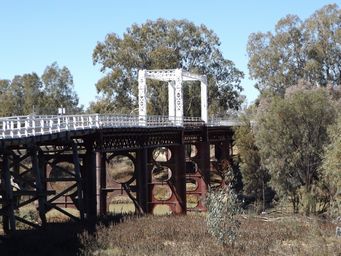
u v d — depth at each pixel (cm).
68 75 13750
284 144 5628
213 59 10156
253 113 7400
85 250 2997
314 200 5359
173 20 10006
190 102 9894
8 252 2856
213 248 3117
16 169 3872
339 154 4191
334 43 9531
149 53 9762
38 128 3375
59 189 6269
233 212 3278
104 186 4425
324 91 6334
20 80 13625
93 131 4069
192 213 5841
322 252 3028
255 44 9844
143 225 3872
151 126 5150
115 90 9981
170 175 6431
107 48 10106
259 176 6394
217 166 7500
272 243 3353
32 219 4284
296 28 9700
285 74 9625
